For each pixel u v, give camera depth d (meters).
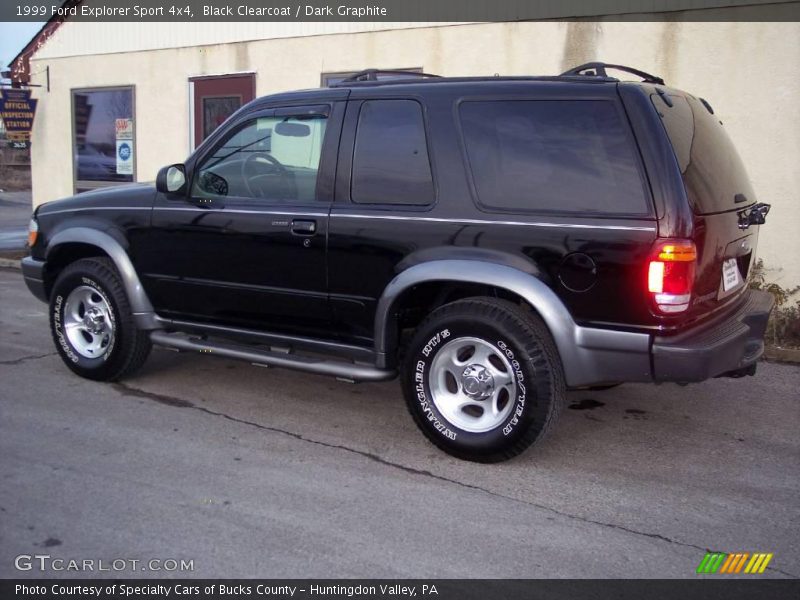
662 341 3.97
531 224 4.17
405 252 4.46
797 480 4.38
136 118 11.99
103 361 5.66
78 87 12.52
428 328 4.45
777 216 7.84
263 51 10.62
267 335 5.09
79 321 5.84
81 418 5.09
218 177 5.20
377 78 5.14
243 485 4.17
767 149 7.81
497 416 4.39
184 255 5.24
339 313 4.75
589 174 4.10
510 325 4.21
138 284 5.48
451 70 9.27
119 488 4.10
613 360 4.08
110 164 12.48
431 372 4.48
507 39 8.89
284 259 4.84
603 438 4.94
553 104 4.24
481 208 4.31
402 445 4.77
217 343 5.30
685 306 3.94
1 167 33.75
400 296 4.52
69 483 4.15
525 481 4.28
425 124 4.51
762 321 4.69
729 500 4.11
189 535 3.64
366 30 9.77
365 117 4.70
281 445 4.73
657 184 3.94
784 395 5.83
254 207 4.96
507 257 4.21
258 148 5.05
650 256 3.91
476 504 4.00
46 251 5.89
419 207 4.47
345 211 4.65
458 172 4.39
